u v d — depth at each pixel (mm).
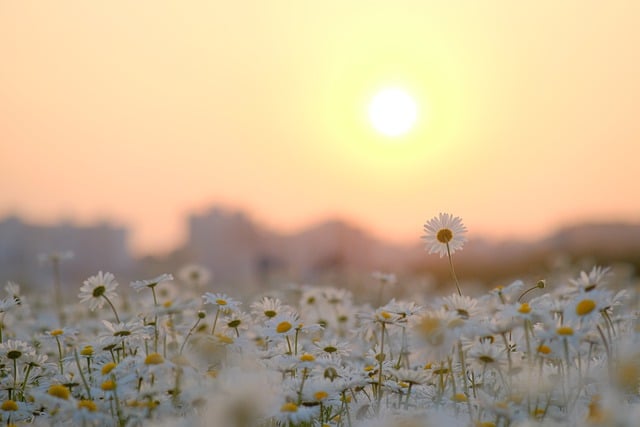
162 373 3646
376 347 5082
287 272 18156
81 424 3600
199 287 10250
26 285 14734
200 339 4125
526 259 20188
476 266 20109
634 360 3523
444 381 4086
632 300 7133
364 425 3670
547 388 3508
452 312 3863
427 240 4574
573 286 3830
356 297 10891
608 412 3113
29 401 4297
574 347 3498
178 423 3354
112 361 4352
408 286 13797
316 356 4641
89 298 4984
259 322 5145
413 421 3375
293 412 3449
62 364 4633
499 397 3838
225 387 3311
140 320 4719
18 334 6359
